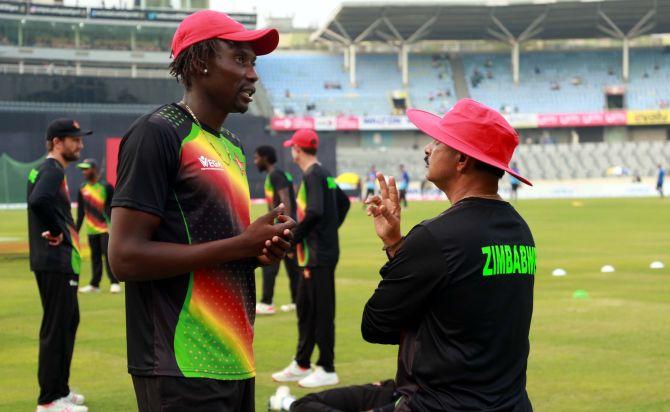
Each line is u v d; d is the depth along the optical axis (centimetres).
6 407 740
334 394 386
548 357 905
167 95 5700
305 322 828
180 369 355
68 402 714
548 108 7256
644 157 6912
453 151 370
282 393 721
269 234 357
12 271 1869
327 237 817
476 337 348
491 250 350
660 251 2120
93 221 1488
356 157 6819
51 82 5488
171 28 6831
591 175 6800
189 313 359
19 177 4778
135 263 345
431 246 349
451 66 7688
